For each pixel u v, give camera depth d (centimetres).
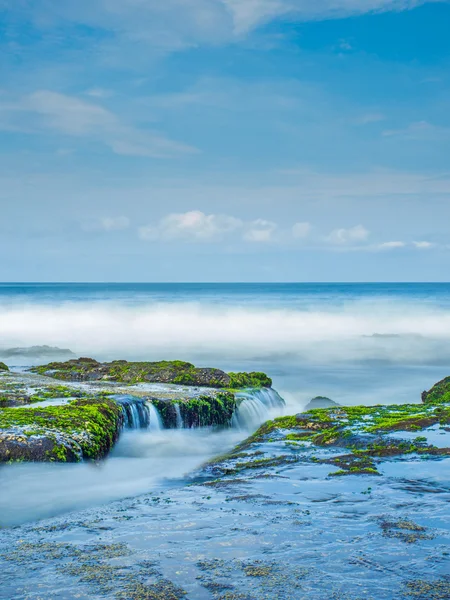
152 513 979
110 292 13150
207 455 1559
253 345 4353
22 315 5569
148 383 2262
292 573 730
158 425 1781
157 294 11762
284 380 3284
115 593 682
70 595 677
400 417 1670
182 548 816
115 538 859
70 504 1071
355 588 691
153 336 4650
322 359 3934
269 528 887
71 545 834
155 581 712
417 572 731
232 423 2036
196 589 691
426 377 3384
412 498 1020
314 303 7481
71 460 1245
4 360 3709
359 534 855
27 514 1008
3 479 1154
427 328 5112
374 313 5944
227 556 785
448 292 12531
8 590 690
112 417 1534
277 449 1427
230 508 991
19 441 1224
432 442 1388
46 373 2448
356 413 1764
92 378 2377
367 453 1327
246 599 666
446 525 888
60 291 13700
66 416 1422
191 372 2378
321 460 1305
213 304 7169
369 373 3506
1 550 818
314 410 1830
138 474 1316
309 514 948
